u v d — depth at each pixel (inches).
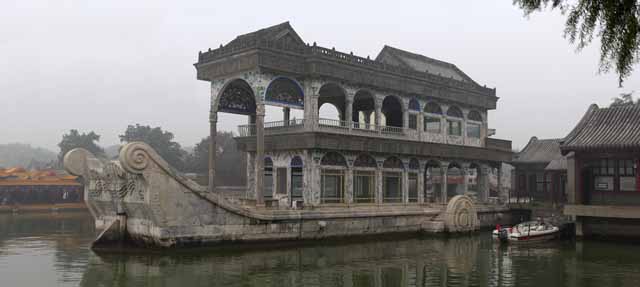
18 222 2071.9
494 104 2149.4
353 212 1502.2
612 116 1626.5
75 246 1353.3
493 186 3262.8
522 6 312.8
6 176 2898.6
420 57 2047.2
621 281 977.5
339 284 933.2
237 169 3585.1
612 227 1566.2
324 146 1508.4
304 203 1525.6
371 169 1689.2
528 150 2362.2
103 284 910.4
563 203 1984.5
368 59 1656.0
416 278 995.3
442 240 1578.5
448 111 1969.7
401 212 1633.9
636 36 277.0
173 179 1174.3
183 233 1189.1
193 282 928.3
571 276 1023.6
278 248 1328.7
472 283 955.3
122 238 1270.9
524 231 1544.0
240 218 1275.8
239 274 1002.7
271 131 1668.3
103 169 1286.9
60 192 3038.9
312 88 1549.0
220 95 1577.3
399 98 1781.5
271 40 1448.1
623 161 1537.9
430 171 2888.8
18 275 982.4
